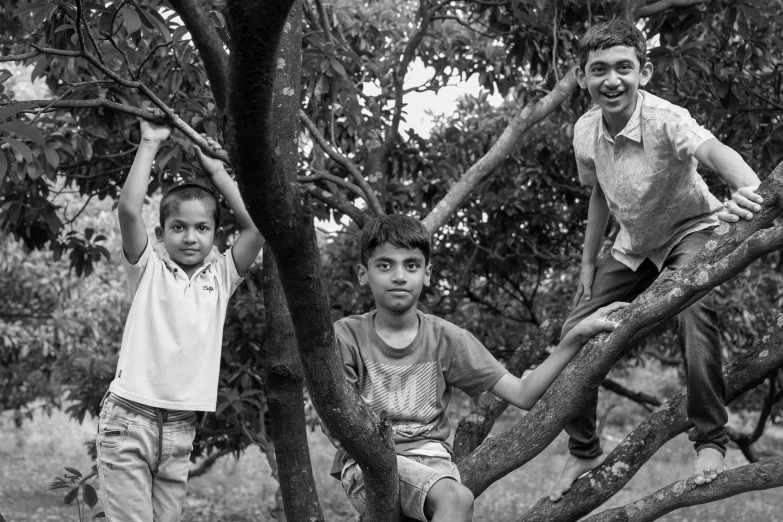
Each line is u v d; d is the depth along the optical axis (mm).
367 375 2537
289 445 2803
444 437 2570
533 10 4613
